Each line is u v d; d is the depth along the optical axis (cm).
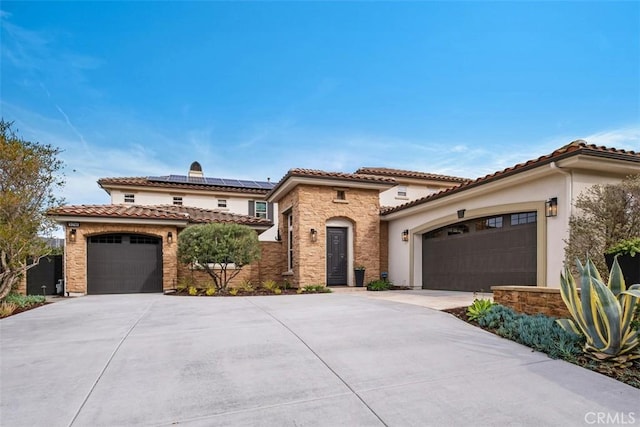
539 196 1025
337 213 1662
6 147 1086
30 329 760
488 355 548
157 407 388
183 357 553
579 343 550
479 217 1279
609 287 552
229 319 834
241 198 2533
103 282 1573
